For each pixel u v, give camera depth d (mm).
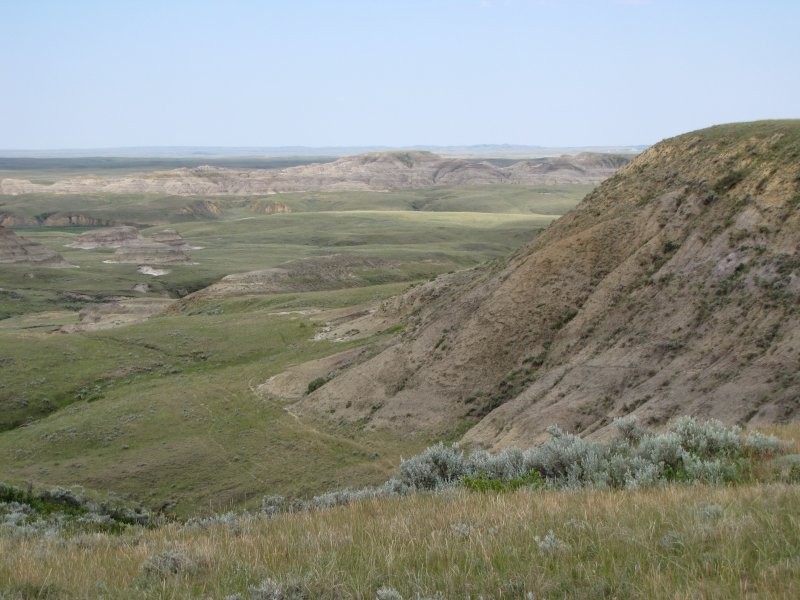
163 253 183500
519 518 9383
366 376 55344
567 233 55812
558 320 48281
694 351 36719
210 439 52000
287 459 46719
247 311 105500
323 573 7758
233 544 9883
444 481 15734
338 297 105938
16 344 81875
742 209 43781
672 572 6855
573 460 14430
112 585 8430
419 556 8078
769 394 29375
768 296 36531
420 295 74375
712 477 11977
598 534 8203
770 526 7840
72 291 150500
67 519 22234
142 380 72500
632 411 34312
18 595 8125
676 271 43656
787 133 47219
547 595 6703
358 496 15930
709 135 53594
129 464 48719
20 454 53281
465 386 48031
